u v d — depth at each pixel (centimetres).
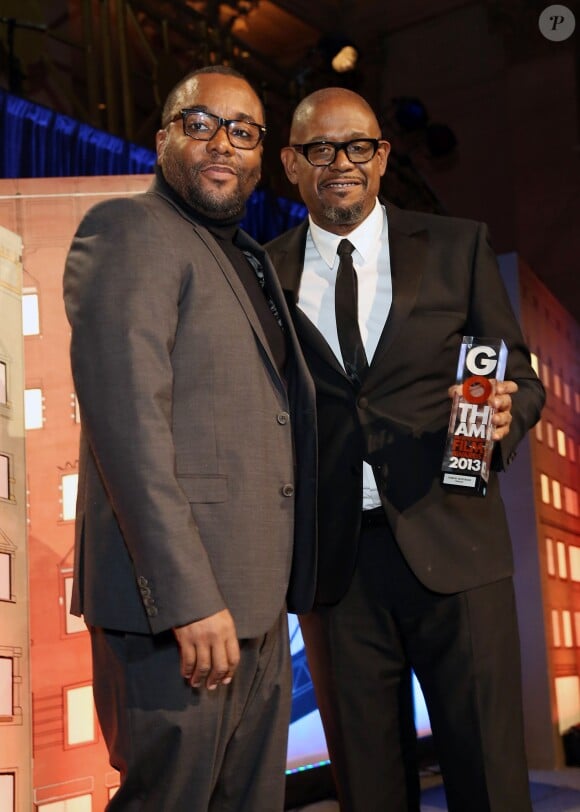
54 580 201
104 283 145
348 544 184
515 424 183
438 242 198
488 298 193
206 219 165
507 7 711
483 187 717
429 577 179
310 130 195
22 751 178
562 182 693
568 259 686
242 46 534
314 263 201
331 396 188
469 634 182
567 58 702
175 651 145
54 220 210
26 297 206
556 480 366
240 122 165
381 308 193
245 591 147
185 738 143
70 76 553
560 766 330
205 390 150
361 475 185
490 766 180
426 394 188
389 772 189
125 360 141
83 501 158
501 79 720
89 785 199
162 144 171
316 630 192
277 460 156
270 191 404
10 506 182
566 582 363
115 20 485
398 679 192
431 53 751
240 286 159
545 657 331
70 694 199
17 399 187
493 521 189
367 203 194
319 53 521
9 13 405
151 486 137
